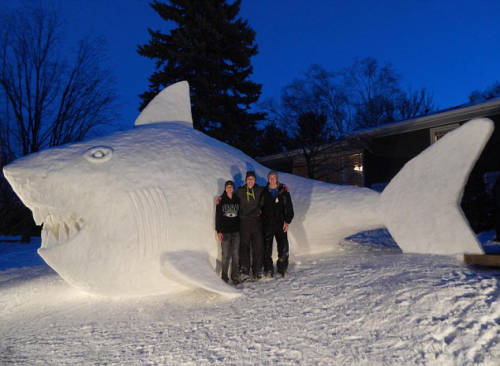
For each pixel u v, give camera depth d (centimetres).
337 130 1619
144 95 2214
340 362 274
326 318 339
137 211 454
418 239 514
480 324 297
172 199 471
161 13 2197
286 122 1750
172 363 293
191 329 353
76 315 436
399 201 535
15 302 537
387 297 355
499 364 259
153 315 405
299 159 1830
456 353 271
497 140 1105
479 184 925
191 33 2169
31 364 315
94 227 454
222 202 482
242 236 492
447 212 492
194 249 476
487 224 892
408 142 1355
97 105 2073
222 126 2162
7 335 394
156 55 2194
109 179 462
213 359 293
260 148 2281
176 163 501
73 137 2053
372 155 1462
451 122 1223
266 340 314
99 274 455
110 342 345
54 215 478
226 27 2216
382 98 3023
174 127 574
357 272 445
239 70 2330
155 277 458
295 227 577
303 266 518
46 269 879
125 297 479
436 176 504
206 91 2155
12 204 1753
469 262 443
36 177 461
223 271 484
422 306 330
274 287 441
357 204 567
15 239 1709
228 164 550
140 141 515
